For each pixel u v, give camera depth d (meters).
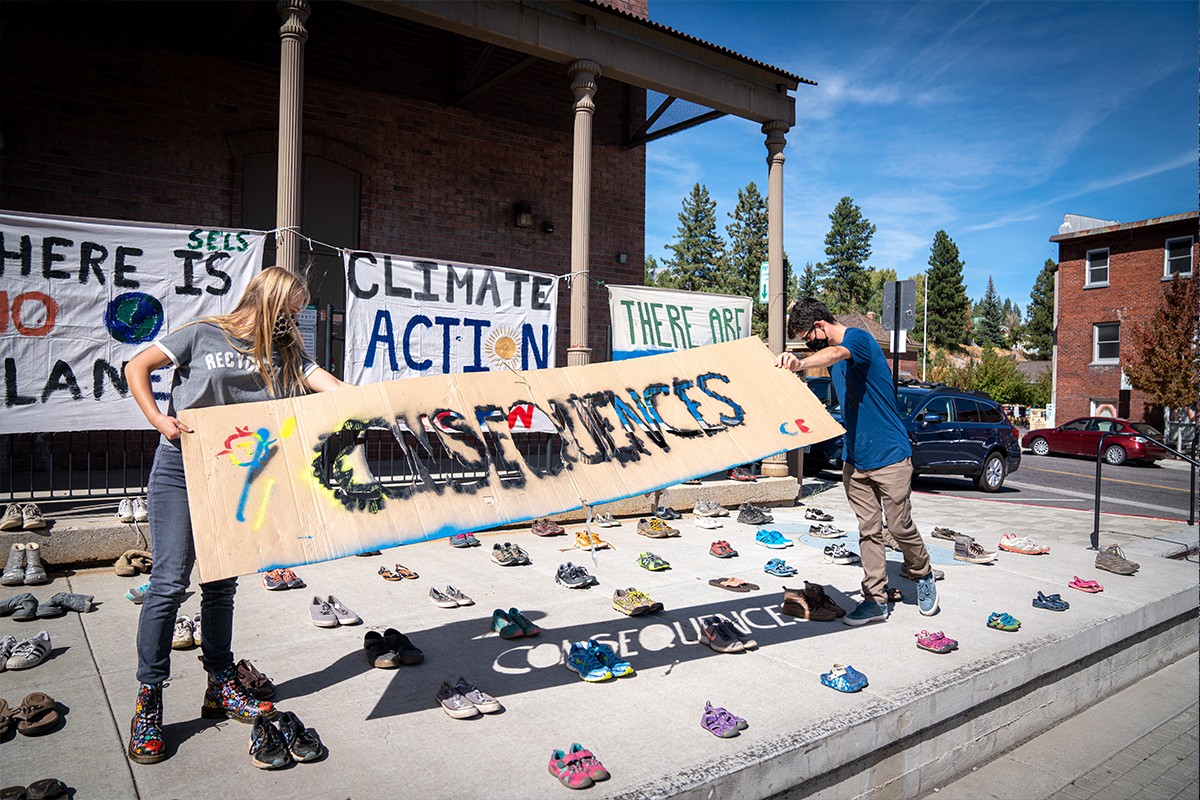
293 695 3.14
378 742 2.74
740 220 67.62
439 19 6.73
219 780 2.45
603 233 11.56
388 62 9.60
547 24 7.36
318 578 5.02
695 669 3.57
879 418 4.33
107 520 5.19
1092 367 26.77
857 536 6.95
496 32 7.04
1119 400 25.89
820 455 13.77
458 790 2.41
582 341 7.65
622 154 11.75
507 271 7.39
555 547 6.14
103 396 5.52
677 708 3.12
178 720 2.89
